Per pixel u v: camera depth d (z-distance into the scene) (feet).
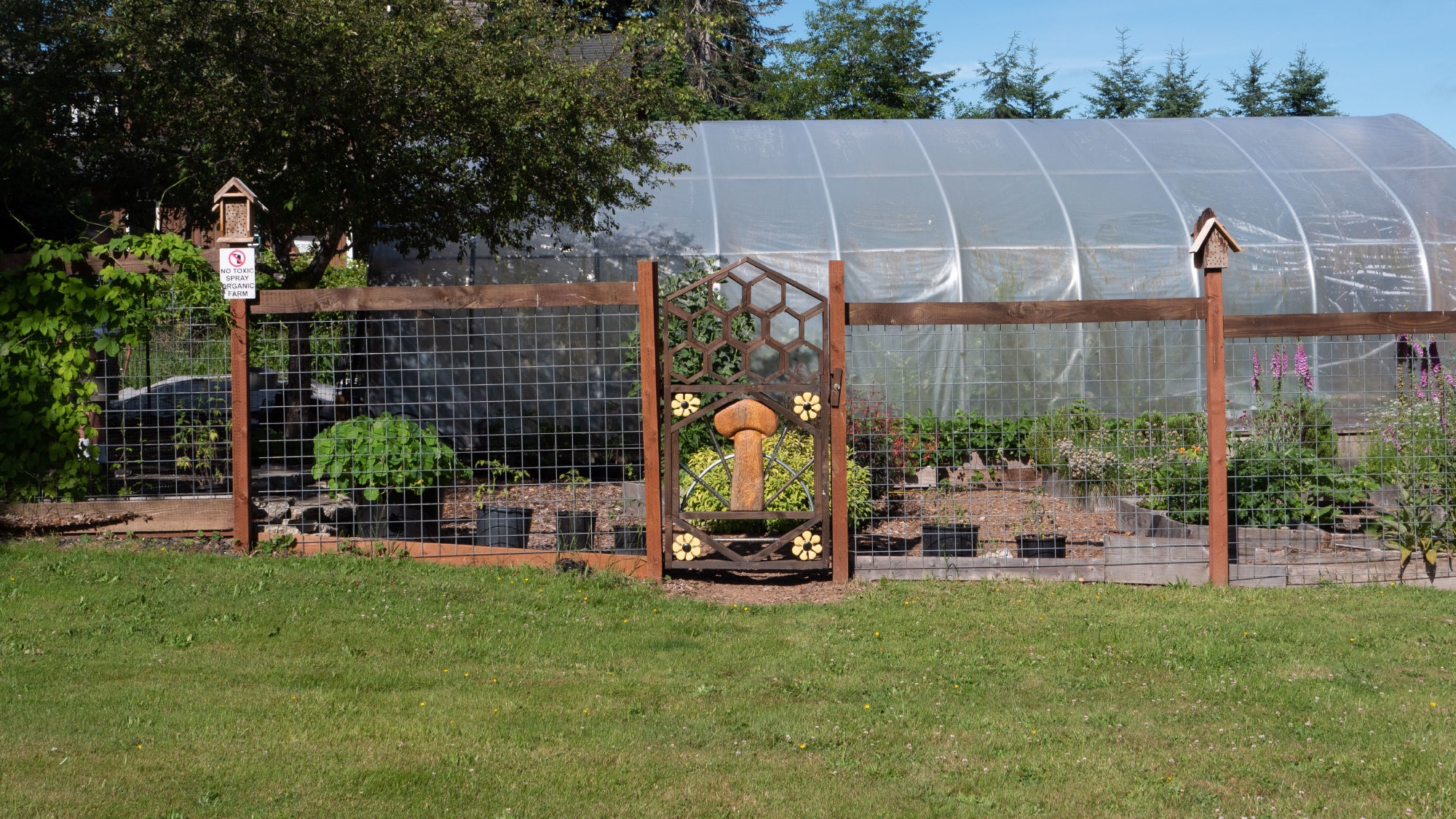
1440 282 50.57
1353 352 48.55
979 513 33.14
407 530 28.50
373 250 48.42
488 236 41.14
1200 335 48.44
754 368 48.47
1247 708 16.58
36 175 35.37
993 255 50.03
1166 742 15.11
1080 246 50.24
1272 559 26.81
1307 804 12.89
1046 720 16.01
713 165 55.06
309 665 17.94
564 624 21.07
